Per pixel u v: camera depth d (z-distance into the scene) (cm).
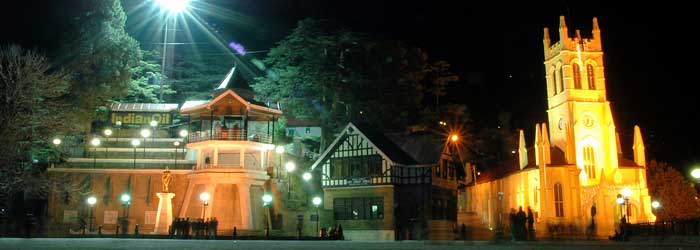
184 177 5822
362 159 5922
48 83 4678
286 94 6881
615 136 8562
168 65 8600
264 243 2953
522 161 8775
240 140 5669
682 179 8038
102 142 6494
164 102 7906
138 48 6619
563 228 6669
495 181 9500
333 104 6894
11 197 5297
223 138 5672
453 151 6650
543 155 8250
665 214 7875
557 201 8144
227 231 5166
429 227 5672
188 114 5994
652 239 3809
